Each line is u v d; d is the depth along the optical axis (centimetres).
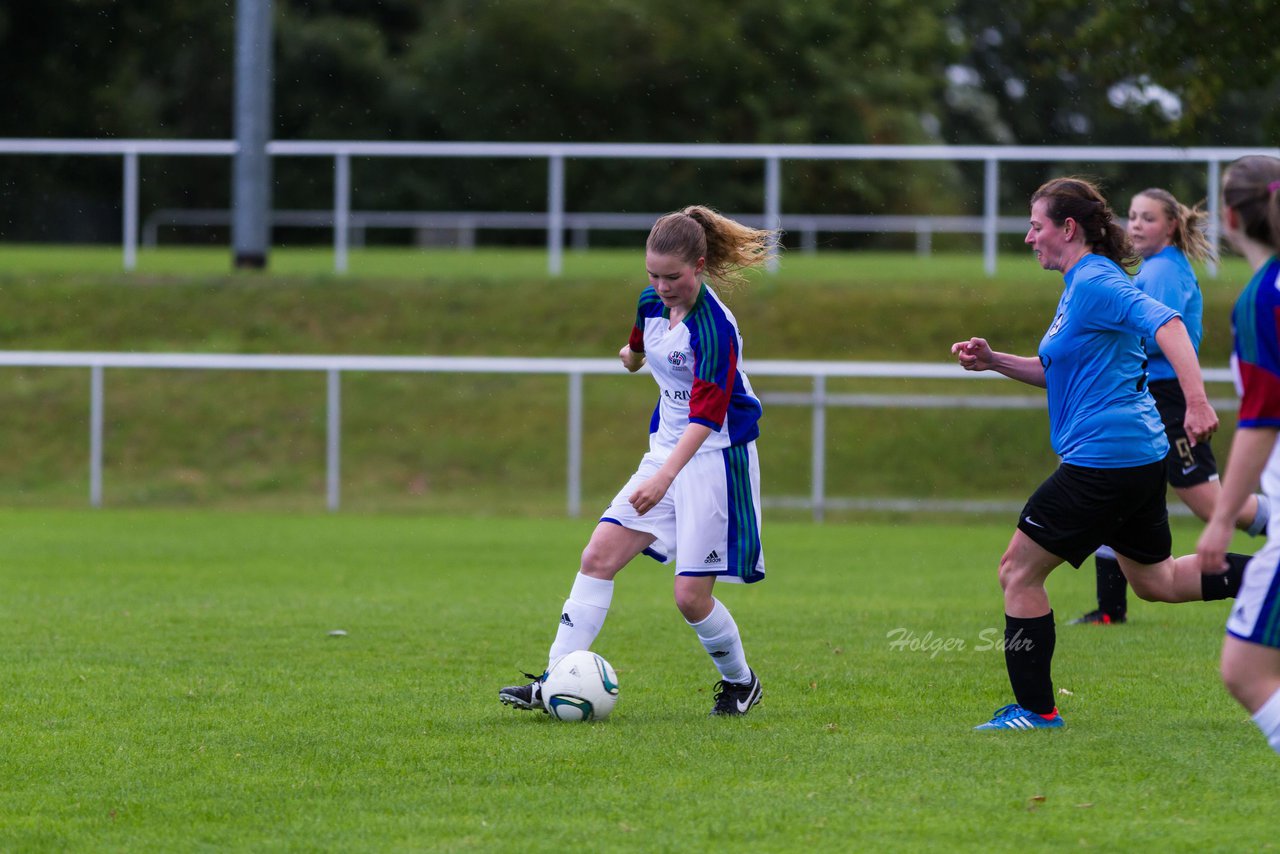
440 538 4944
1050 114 15438
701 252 1961
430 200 13112
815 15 12838
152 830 1505
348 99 13325
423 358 6562
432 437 6247
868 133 12800
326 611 3247
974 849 1416
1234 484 1394
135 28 12912
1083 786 1647
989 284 6831
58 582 3766
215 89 13362
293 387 6512
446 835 1476
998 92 15562
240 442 6250
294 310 6919
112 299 7006
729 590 3666
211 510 5831
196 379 6575
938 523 5703
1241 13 4597
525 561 4306
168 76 13488
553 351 6688
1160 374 2756
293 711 2128
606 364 5578
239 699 2223
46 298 7019
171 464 6147
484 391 6469
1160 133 4997
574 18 12875
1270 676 1382
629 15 12788
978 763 1762
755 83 12825
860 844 1434
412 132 13325
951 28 14188
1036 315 6600
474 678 2420
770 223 6488
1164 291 2727
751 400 2061
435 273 7275
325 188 13250
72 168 12862
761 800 1598
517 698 2058
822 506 5616
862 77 12900
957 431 6194
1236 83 4741
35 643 2783
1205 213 2789
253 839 1469
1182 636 2845
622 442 6231
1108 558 3020
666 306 2039
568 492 5969
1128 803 1573
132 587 3675
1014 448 6103
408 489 6000
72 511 5731
